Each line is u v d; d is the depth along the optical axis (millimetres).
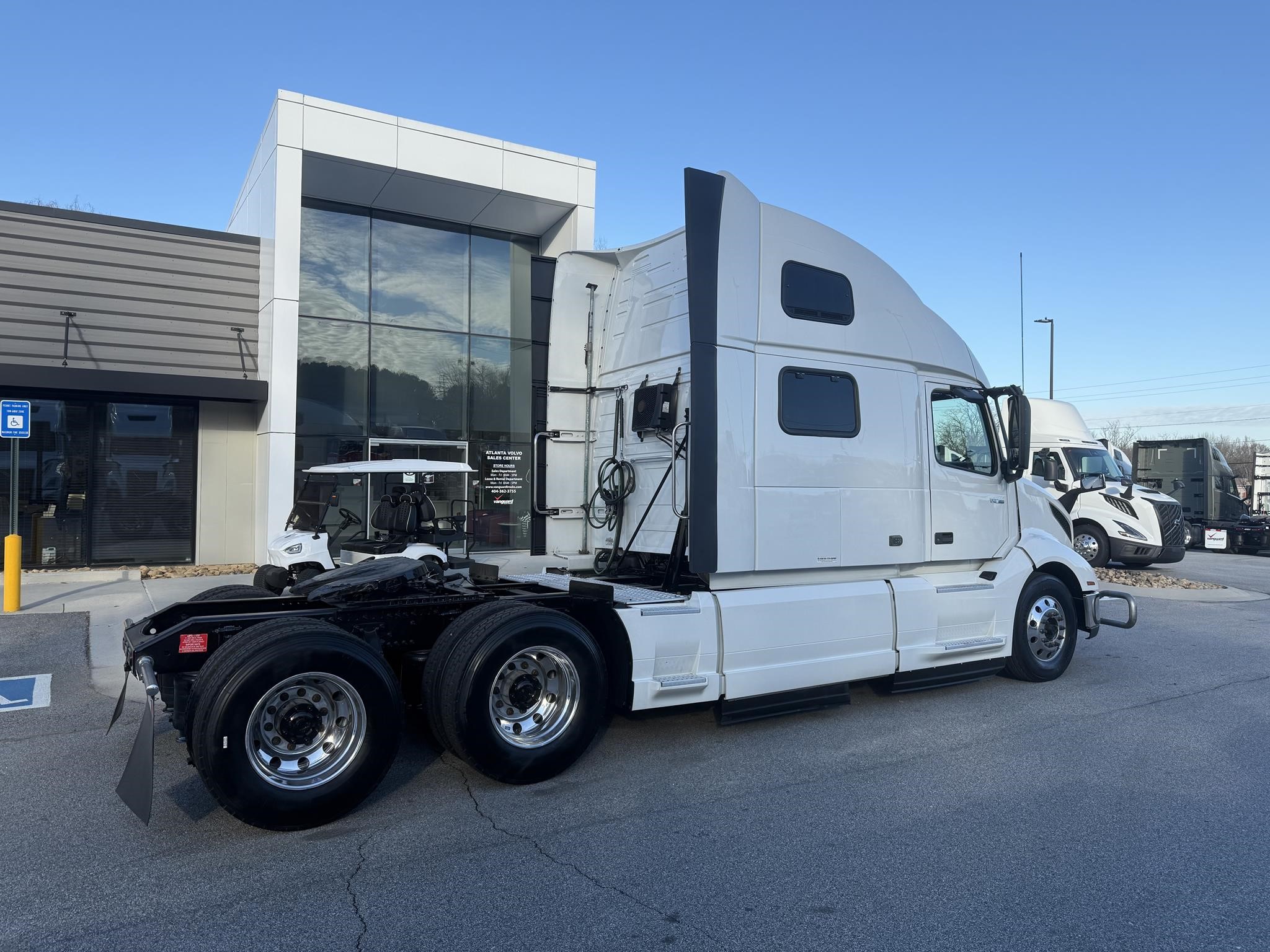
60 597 11086
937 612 6773
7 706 6637
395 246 15188
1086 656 8898
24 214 13023
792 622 5973
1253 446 64500
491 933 3301
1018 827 4398
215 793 3996
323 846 4102
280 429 13398
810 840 4219
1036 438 17578
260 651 4094
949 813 4598
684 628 5523
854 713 6633
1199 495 25172
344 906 3504
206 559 14398
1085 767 5379
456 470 10047
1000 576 7281
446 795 4809
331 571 5285
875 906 3553
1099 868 3918
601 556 7125
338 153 13242
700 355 5629
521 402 16188
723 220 5836
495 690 4844
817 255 6352
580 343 7379
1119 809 4664
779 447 5988
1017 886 3740
